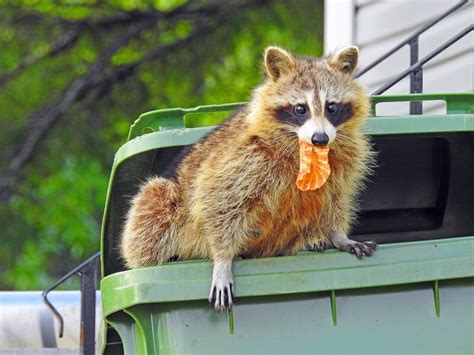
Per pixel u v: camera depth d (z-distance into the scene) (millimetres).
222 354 6844
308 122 7789
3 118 22438
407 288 6875
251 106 8117
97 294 9906
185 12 22438
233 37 23094
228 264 6898
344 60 8312
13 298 9836
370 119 7621
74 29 22656
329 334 6832
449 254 6859
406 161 8359
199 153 8125
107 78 22188
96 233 21156
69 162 21609
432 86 12062
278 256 7629
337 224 8000
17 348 9648
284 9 23141
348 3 13508
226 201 7801
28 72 22922
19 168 21500
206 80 23156
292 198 7852
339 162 8016
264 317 6859
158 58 22797
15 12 22531
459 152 8109
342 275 6824
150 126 7684
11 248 21516
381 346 6828
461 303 6875
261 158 7859
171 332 6883
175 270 6879
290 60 8211
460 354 6848
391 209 8664
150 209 8070
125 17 22516
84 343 8359
